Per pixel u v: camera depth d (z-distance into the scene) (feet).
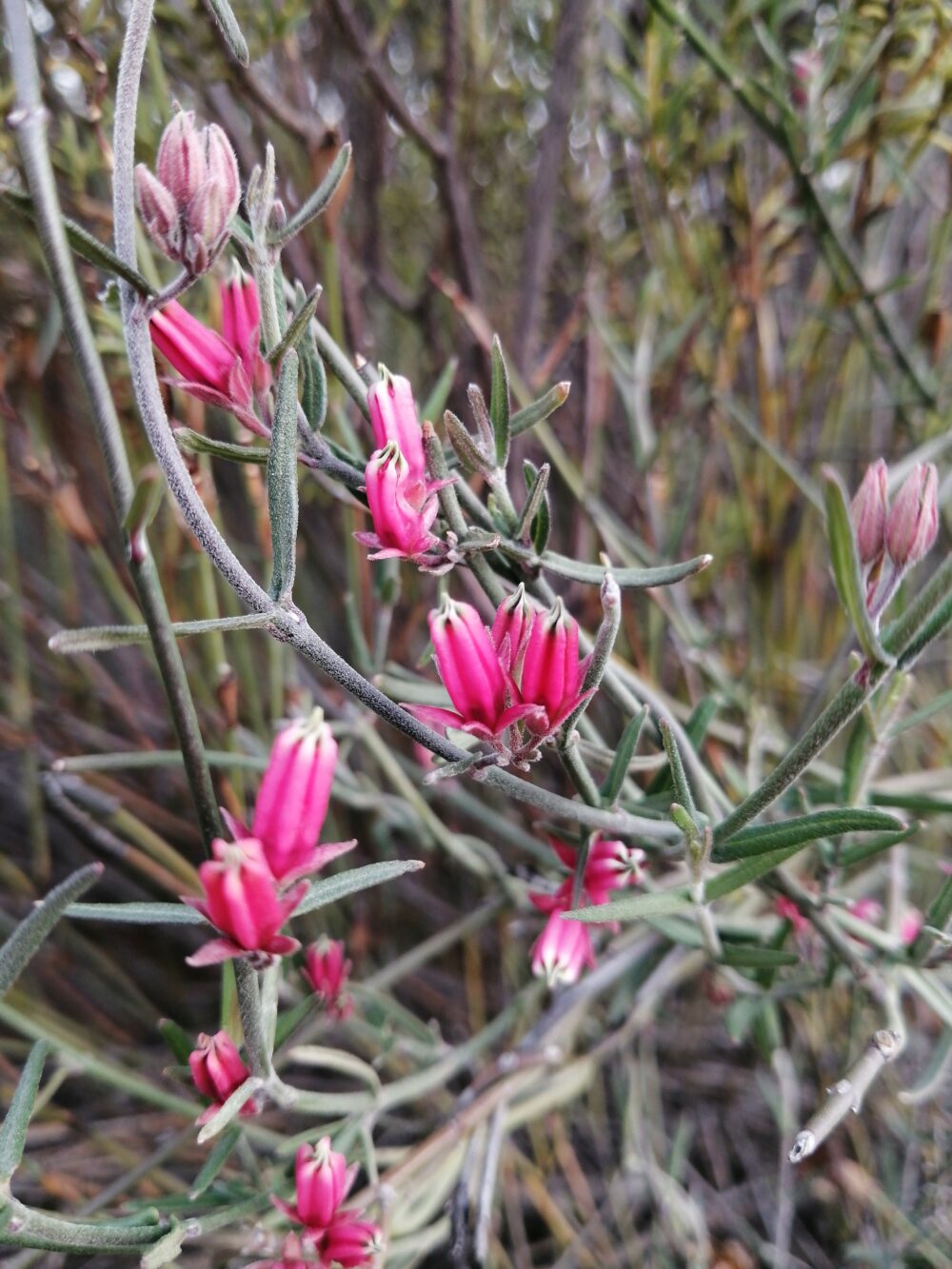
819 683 0.45
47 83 0.44
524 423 0.24
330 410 0.38
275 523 0.20
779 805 0.38
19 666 0.53
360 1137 0.34
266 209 0.21
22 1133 0.21
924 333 0.45
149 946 0.61
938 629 0.22
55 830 0.64
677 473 0.57
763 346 0.49
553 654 0.21
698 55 0.44
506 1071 0.38
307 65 0.58
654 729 0.32
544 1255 0.53
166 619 0.19
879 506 0.24
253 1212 0.28
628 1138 0.46
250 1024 0.23
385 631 0.39
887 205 0.44
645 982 0.47
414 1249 0.33
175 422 0.32
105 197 0.48
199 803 0.20
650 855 0.31
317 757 0.19
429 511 0.22
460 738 0.25
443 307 0.56
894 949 0.32
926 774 0.47
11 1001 0.50
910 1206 0.47
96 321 0.39
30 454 0.46
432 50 0.56
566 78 0.48
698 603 0.56
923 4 0.38
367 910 0.58
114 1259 0.46
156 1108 0.53
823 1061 0.50
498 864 0.47
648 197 0.51
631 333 0.60
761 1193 0.52
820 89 0.41
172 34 0.44
